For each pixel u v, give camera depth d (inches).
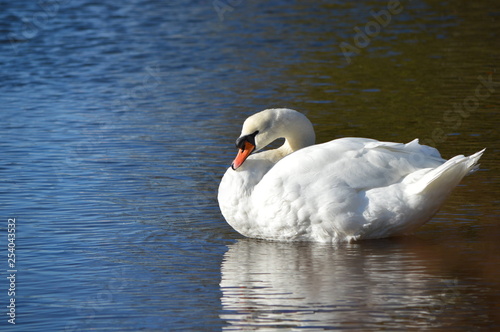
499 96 824.9
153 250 451.8
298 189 445.1
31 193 548.4
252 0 1544.0
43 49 1114.7
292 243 463.2
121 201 535.2
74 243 460.4
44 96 863.7
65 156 641.6
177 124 743.7
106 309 371.2
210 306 372.2
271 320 353.7
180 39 1187.9
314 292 384.5
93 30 1251.8
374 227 445.7
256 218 457.7
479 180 564.4
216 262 432.5
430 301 370.3
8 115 780.0
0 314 367.2
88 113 790.5
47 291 393.7
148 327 350.6
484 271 408.2
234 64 1020.5
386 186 446.9
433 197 438.6
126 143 680.4
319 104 811.4
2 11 1375.5
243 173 463.8
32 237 468.8
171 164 619.2
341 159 450.3
